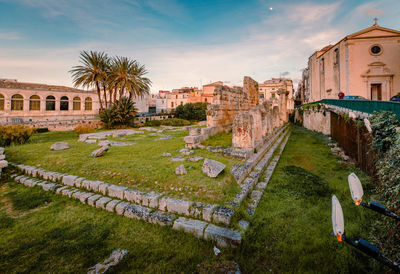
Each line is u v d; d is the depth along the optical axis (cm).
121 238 352
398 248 250
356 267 279
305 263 286
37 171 639
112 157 737
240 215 375
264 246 325
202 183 464
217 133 1209
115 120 2647
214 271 275
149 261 298
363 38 2150
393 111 583
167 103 6391
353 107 1009
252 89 1927
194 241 335
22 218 419
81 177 567
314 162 822
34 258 307
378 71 2123
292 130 2081
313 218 400
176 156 735
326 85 2702
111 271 275
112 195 479
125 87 2803
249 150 686
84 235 359
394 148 359
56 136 1927
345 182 590
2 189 581
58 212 442
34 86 3731
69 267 290
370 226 359
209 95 5266
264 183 568
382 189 361
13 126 1273
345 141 928
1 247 332
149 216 392
